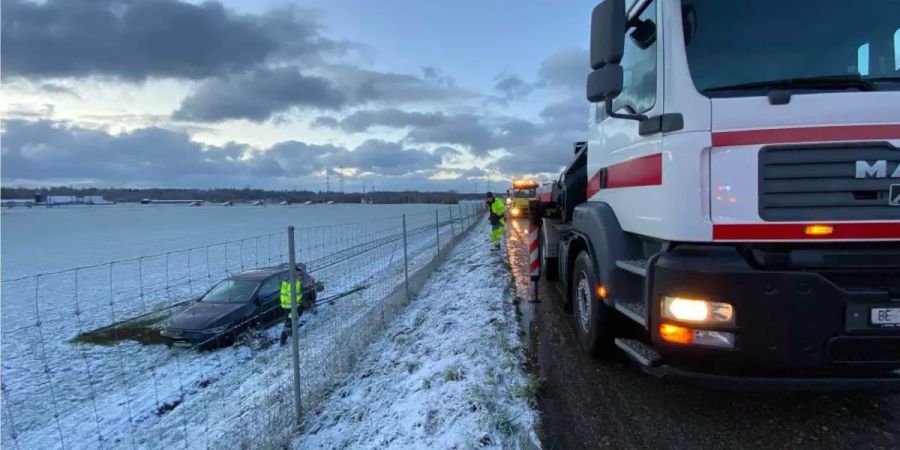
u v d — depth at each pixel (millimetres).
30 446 5809
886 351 2602
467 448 3213
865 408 3525
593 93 3096
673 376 2971
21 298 15594
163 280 18344
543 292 8188
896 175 2602
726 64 2879
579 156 6250
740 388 2779
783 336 2627
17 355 9023
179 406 6523
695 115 2834
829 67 2832
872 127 2615
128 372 8016
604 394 3990
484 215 47688
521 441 3250
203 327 8969
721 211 2752
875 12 2914
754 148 2707
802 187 2650
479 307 7238
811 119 2662
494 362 4777
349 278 11852
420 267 12617
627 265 3564
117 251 29547
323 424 4246
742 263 2703
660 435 3295
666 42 3053
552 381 4309
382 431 3783
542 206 7703
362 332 6711
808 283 2592
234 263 21094
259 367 7289
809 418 3412
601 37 3025
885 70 2867
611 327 4324
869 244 2670
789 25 2891
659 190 3084
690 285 2760
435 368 4836
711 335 2758
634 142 3588
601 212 4121
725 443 3143
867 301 2555
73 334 10406
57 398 7121
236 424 4758
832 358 2613
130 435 5867
